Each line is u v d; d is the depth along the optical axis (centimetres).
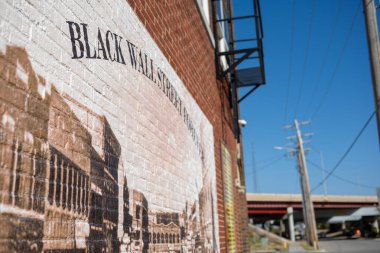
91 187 289
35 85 237
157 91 455
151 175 414
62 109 263
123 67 365
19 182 214
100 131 312
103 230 301
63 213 252
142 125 400
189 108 604
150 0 466
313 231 3772
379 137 987
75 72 283
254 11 945
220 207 830
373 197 7375
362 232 7275
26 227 216
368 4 1059
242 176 1398
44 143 240
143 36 425
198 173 630
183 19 624
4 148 206
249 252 1348
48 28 255
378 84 1005
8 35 217
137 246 363
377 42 1029
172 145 497
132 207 359
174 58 545
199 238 602
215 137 836
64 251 249
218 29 1112
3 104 208
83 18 301
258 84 1208
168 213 460
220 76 953
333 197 7138
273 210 6544
